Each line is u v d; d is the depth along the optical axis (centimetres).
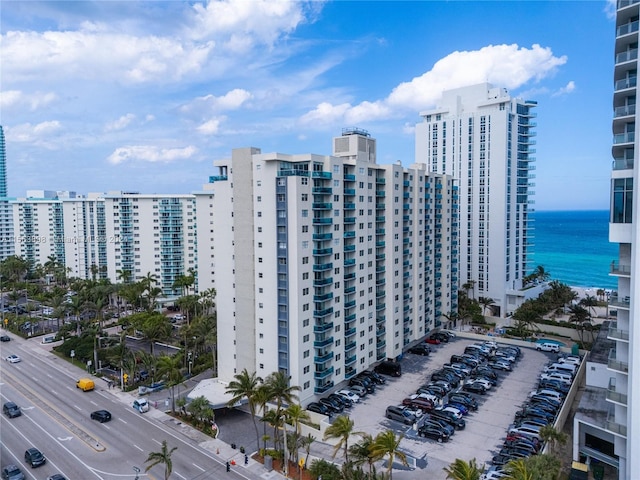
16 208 18112
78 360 8925
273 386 5216
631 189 4006
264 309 6456
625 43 4306
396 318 8419
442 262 10369
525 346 9431
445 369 7769
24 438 5800
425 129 13412
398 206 8375
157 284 12681
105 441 5684
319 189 6462
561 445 5031
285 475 4909
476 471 3738
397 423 6028
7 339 10369
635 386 3884
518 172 12606
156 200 13300
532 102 12750
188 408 6081
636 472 3903
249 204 6494
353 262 7231
